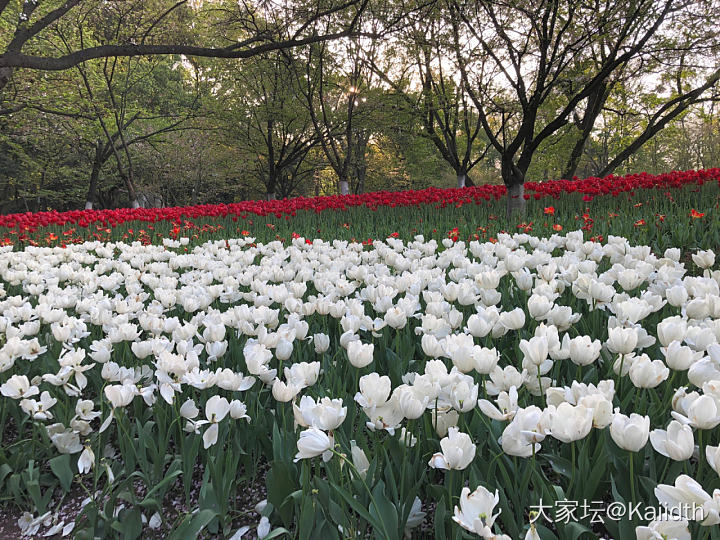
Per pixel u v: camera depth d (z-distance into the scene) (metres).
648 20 11.60
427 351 2.33
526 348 2.08
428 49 15.00
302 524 1.82
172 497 2.50
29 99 20.70
